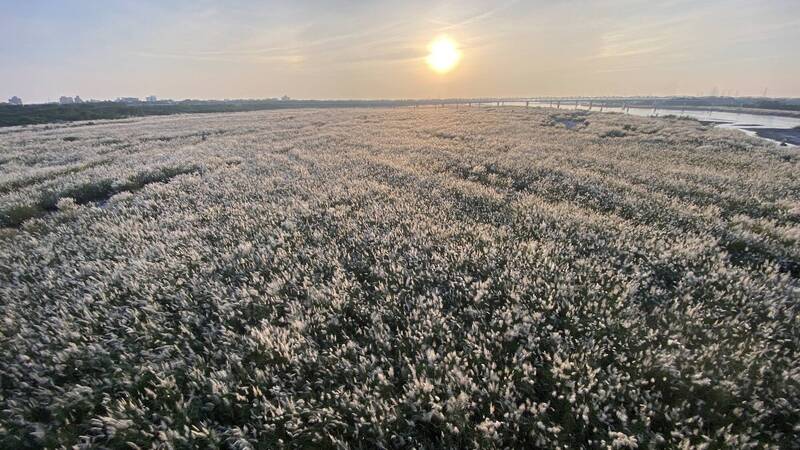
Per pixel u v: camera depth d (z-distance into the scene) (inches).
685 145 916.0
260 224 375.9
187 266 283.6
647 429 138.3
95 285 249.9
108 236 350.3
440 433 145.3
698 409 144.9
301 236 339.3
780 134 1338.6
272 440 142.8
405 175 586.2
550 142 997.2
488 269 261.3
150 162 740.0
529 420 144.3
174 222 386.9
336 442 137.1
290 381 169.9
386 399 158.1
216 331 202.7
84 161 756.6
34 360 182.9
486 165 666.8
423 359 177.3
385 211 400.8
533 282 236.5
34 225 393.4
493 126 1489.9
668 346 178.1
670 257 268.7
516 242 304.0
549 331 193.8
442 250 298.7
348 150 886.4
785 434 135.9
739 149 840.3
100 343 194.7
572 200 444.5
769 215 378.3
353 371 171.5
